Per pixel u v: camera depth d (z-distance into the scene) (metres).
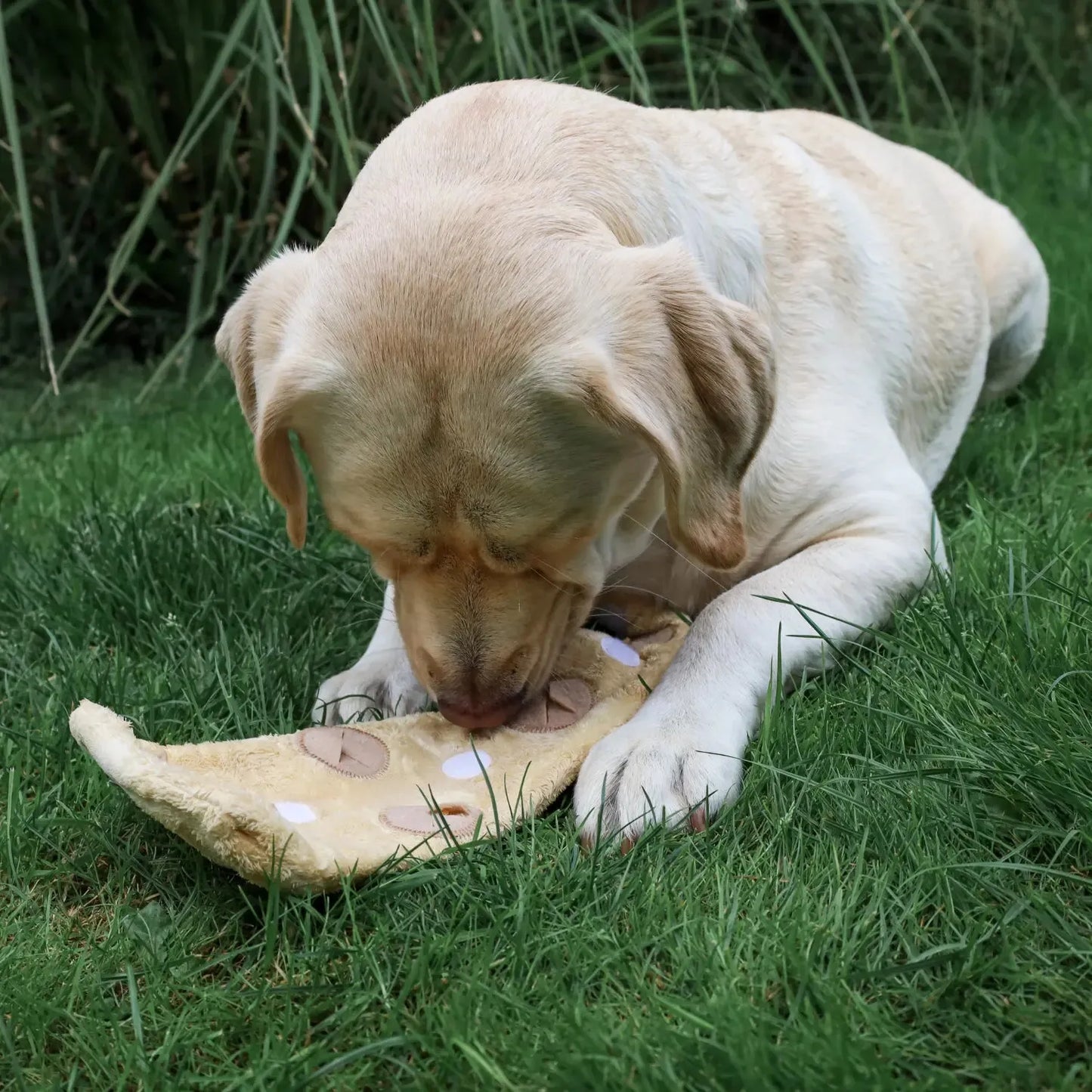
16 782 0.99
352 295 0.96
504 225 0.97
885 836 0.92
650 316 0.96
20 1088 0.82
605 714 1.03
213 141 2.03
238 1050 0.84
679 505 0.95
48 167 2.01
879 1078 0.77
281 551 1.29
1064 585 1.12
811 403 1.18
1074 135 2.53
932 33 2.77
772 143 1.26
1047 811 0.92
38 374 1.98
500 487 0.94
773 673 1.05
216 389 1.86
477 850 0.92
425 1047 0.82
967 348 1.40
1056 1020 0.81
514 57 1.72
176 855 0.96
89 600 1.24
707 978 0.84
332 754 0.97
